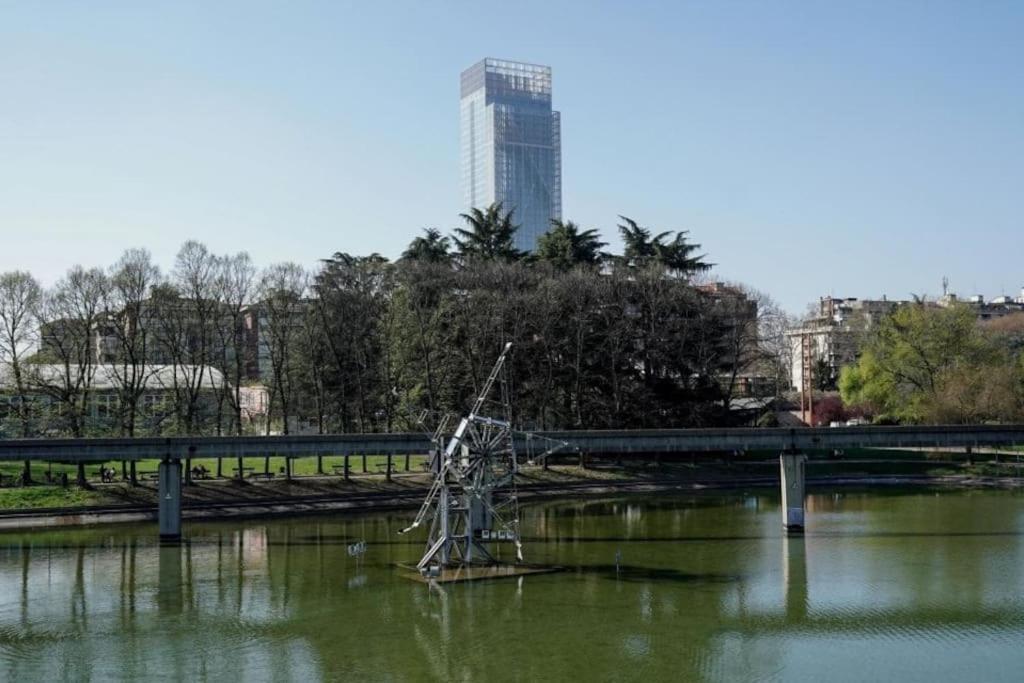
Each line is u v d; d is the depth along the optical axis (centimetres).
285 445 9744
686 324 14488
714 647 5516
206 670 5197
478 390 13250
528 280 14238
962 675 5038
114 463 13062
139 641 5728
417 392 12862
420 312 13100
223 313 12269
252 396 17488
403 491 11938
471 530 7912
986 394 13612
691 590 6862
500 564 7838
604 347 14088
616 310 14312
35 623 6138
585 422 13988
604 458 14575
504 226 15975
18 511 10119
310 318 12888
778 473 14225
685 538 9094
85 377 12569
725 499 12162
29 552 8500
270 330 12656
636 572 7488
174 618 6225
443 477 7725
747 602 6506
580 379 13838
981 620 6016
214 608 6456
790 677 5012
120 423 11619
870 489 13088
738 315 15075
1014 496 12050
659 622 6019
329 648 5541
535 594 6775
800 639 5656
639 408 13950
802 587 6925
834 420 19625
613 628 5894
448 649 5491
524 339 13650
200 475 11938
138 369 12744
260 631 5909
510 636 5741
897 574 7319
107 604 6594
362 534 9444
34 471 11869
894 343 15400
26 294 11169
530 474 13400
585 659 5291
